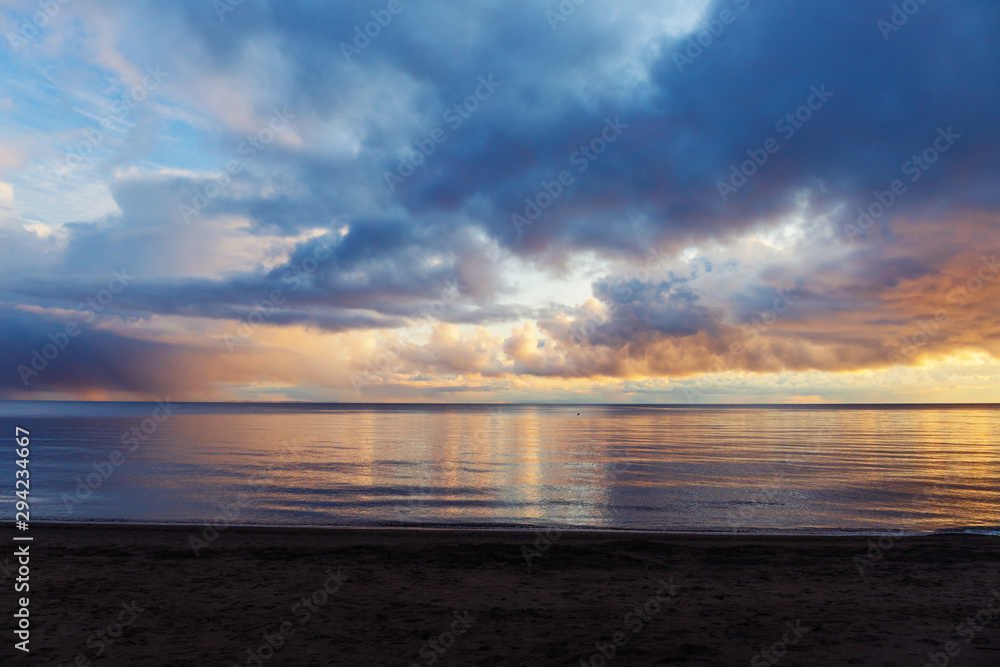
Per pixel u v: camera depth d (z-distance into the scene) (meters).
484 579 11.11
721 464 39.12
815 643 7.36
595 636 7.71
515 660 6.82
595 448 52.59
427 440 62.31
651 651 7.09
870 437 68.38
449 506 23.09
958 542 15.55
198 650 7.10
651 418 138.50
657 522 20.14
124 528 16.88
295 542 15.06
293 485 28.50
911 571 12.03
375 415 154.25
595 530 17.58
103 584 10.38
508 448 52.50
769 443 58.72
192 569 11.70
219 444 54.53
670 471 35.28
